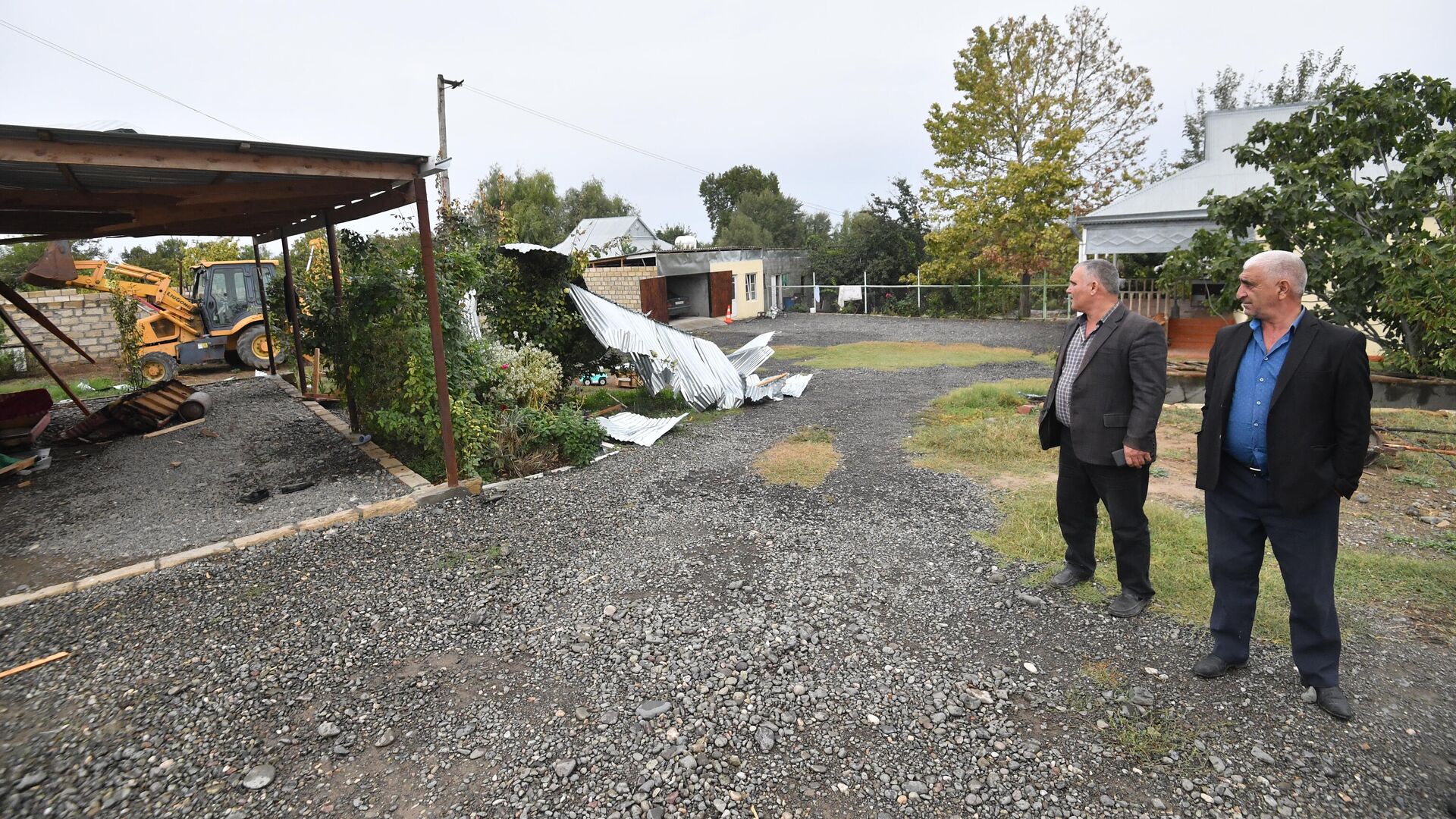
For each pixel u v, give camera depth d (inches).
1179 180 540.7
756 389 401.7
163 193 203.3
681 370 366.9
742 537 193.3
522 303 361.4
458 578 169.5
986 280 971.9
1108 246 531.5
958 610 150.3
